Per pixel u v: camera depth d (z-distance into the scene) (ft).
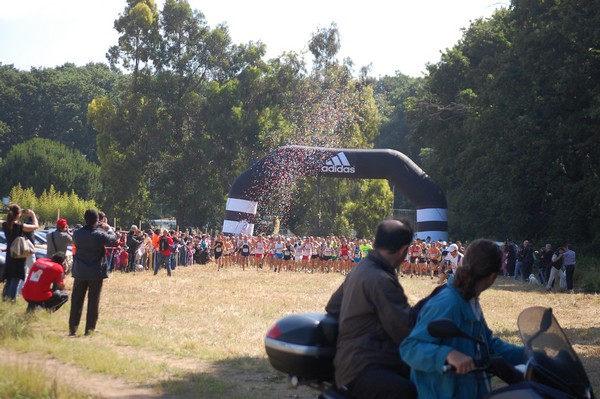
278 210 163.02
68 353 32.96
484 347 15.62
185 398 26.84
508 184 149.69
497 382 30.50
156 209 300.40
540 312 15.70
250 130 230.89
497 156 145.59
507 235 166.61
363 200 224.74
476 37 185.78
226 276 101.55
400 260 17.03
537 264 143.33
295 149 138.00
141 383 28.99
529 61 138.72
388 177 137.39
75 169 284.20
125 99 234.58
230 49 247.09
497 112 147.43
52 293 44.37
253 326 47.96
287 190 152.56
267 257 126.72
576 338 48.62
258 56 247.09
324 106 227.61
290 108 240.73
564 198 139.64
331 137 224.53
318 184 221.66
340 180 224.74
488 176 160.25
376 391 15.84
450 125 184.14
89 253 39.32
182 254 130.31
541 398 14.06
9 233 47.29
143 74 235.61
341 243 123.03
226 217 140.26
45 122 357.82
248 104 241.14
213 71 246.06
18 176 277.23
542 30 136.15
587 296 87.61
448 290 15.37
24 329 37.27
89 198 282.97
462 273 15.30
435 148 191.31
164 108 240.94
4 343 34.71
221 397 27.27
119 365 31.24
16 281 47.24
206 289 75.82
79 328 41.98
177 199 234.99
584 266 121.80
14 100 351.25
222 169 234.38
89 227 39.45
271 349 17.70
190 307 57.67
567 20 126.93
